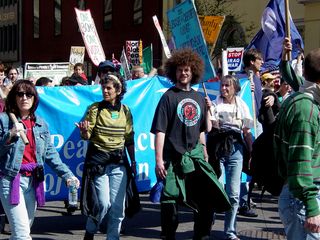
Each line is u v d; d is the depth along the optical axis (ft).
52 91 23.70
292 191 12.72
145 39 107.55
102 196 19.81
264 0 78.48
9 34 164.35
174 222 18.57
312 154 12.86
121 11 114.01
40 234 24.07
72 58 53.93
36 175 17.21
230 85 22.63
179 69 18.89
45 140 17.57
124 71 40.57
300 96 13.05
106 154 19.93
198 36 22.02
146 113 24.88
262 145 14.34
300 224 13.25
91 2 122.93
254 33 79.77
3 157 16.75
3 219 24.27
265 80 30.32
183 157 18.66
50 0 138.92
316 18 69.31
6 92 26.23
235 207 22.45
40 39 143.64
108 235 20.29
